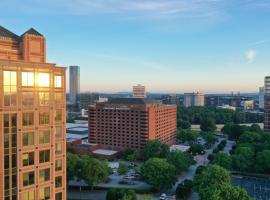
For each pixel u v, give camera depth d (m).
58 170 69.44
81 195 138.12
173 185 150.12
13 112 59.16
